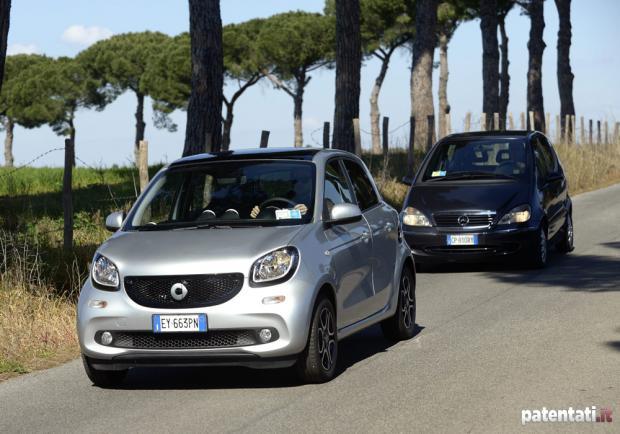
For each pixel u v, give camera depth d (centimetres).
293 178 1739
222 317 1508
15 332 1966
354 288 1720
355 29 5194
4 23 2455
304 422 1342
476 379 1562
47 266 2452
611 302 2284
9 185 5006
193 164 1819
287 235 1593
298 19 12338
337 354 1786
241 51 12312
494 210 2905
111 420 1415
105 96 14912
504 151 3134
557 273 2828
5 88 14825
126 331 1550
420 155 5781
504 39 10856
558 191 3206
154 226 1708
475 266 3089
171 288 1530
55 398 1580
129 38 15538
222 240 1585
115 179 5753
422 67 7169
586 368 1612
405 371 1650
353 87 5203
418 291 2609
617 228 3941
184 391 1584
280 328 1513
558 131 6812
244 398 1509
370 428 1295
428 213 2952
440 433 1259
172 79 12988
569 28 9838
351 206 1681
